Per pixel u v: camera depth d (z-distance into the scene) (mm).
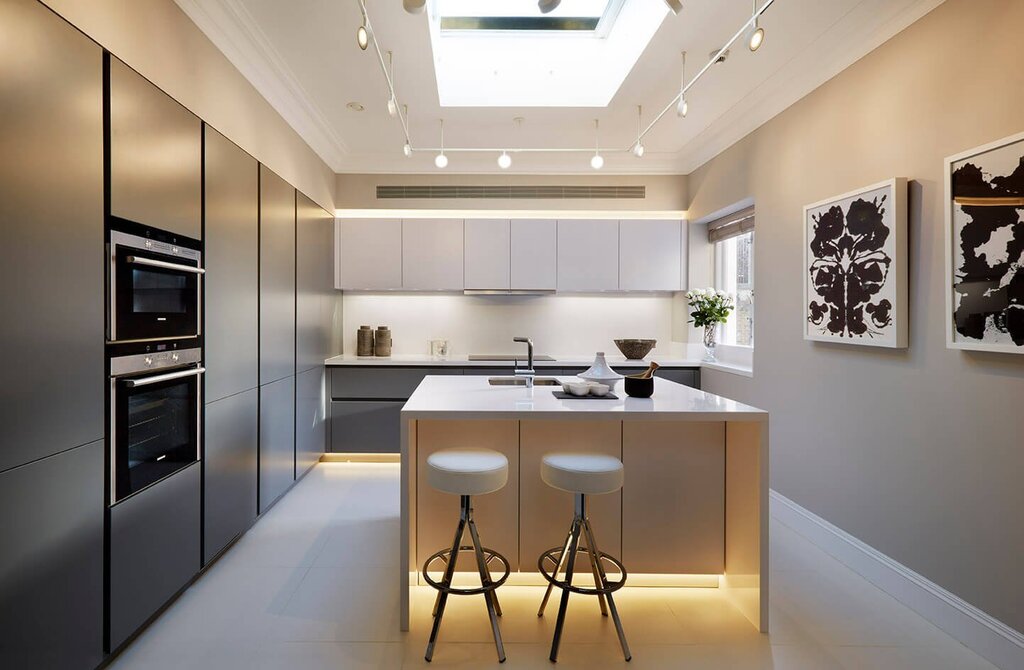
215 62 2525
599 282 4812
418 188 4855
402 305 5082
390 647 1970
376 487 3857
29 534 1433
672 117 3748
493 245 4770
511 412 2064
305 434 3904
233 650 1936
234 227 2691
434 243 4746
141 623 1932
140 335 1899
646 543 2404
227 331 2615
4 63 1343
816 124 2947
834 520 2785
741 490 2252
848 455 2684
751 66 2986
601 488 1952
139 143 1892
